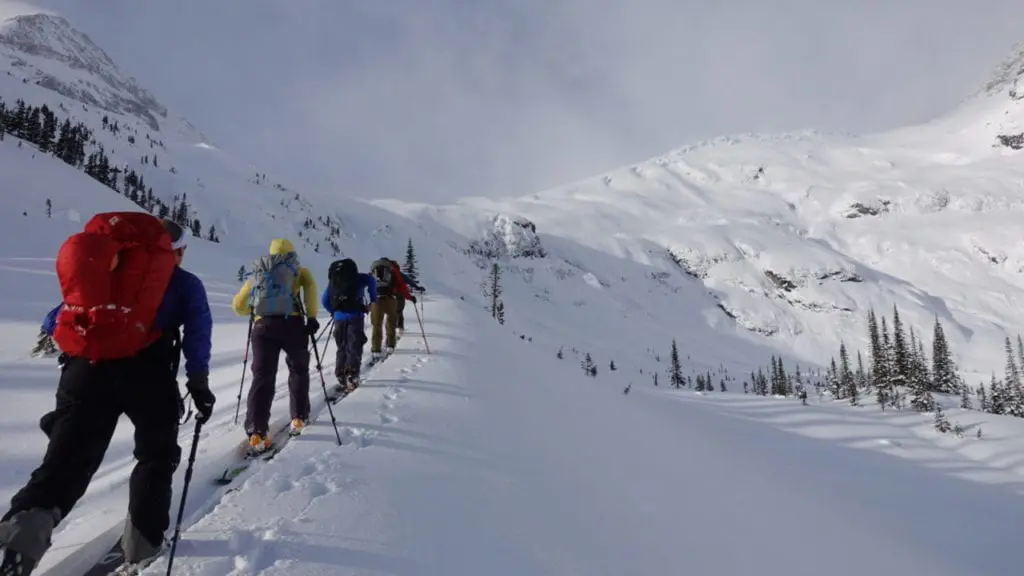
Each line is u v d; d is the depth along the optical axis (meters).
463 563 3.21
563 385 11.02
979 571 8.17
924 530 24.33
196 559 3.00
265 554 3.05
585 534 3.98
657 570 3.74
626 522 4.41
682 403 38.00
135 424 2.97
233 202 195.38
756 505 6.36
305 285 5.63
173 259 3.10
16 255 45.22
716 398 61.53
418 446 5.10
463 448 5.22
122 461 5.69
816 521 6.83
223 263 67.00
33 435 6.89
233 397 8.75
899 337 70.12
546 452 5.69
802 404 62.97
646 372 170.00
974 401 90.75
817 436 50.22
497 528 3.74
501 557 3.38
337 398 7.17
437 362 9.61
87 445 2.74
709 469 7.66
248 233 177.62
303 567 2.94
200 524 3.36
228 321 21.84
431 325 15.58
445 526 3.61
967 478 40.41
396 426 5.64
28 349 14.01
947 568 7.21
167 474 3.07
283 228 192.75
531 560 3.42
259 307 5.32
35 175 80.81
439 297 27.86
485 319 22.03
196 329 3.14
